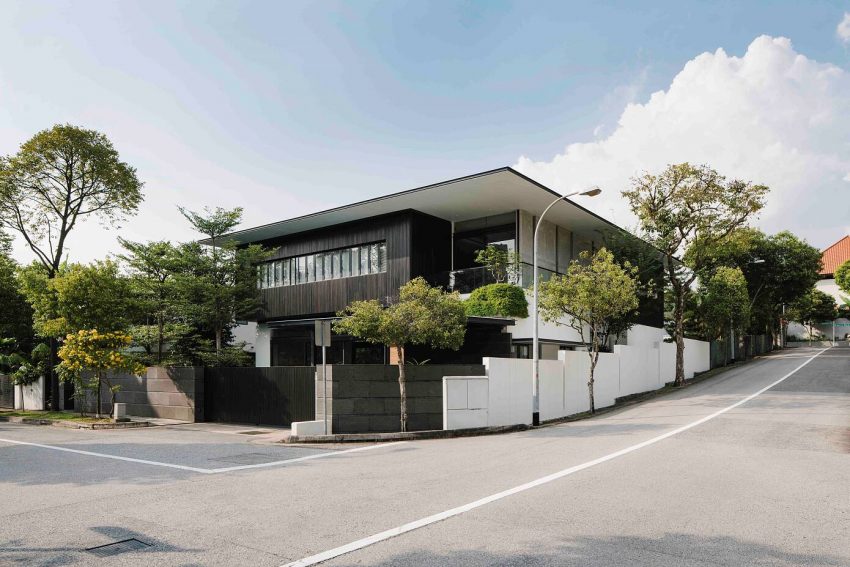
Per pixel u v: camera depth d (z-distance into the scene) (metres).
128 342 20.62
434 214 26.83
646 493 7.52
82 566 4.98
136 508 7.09
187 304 22.88
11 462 11.21
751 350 48.16
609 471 9.08
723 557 5.05
